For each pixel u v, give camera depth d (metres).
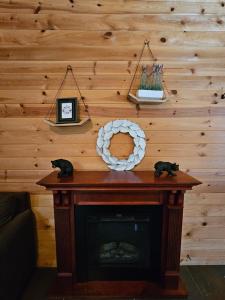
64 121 1.92
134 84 1.94
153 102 1.91
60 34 1.88
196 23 1.90
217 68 1.95
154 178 1.73
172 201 1.70
